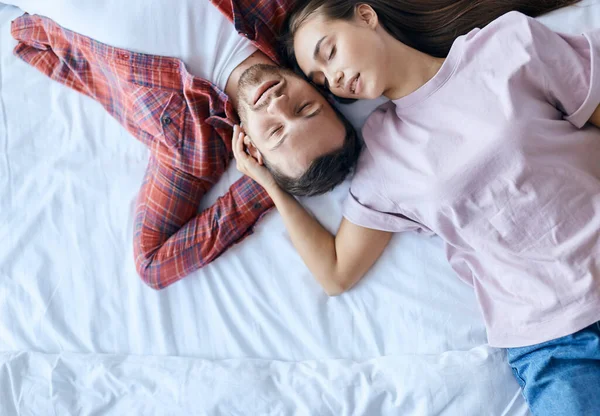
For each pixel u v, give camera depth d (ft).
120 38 3.91
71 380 4.05
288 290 4.10
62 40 4.32
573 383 3.33
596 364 3.37
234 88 4.02
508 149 3.30
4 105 4.60
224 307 4.16
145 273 4.11
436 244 3.97
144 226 4.16
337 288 3.97
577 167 3.39
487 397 3.65
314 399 3.79
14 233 4.42
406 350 3.92
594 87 3.31
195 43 3.90
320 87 3.89
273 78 3.62
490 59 3.43
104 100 4.44
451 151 3.46
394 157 3.66
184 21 3.81
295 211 3.96
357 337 4.00
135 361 4.08
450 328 3.88
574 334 3.38
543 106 3.42
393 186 3.65
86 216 4.40
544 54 3.37
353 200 3.83
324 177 3.67
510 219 3.43
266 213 4.20
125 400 3.96
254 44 3.89
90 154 4.47
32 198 4.47
